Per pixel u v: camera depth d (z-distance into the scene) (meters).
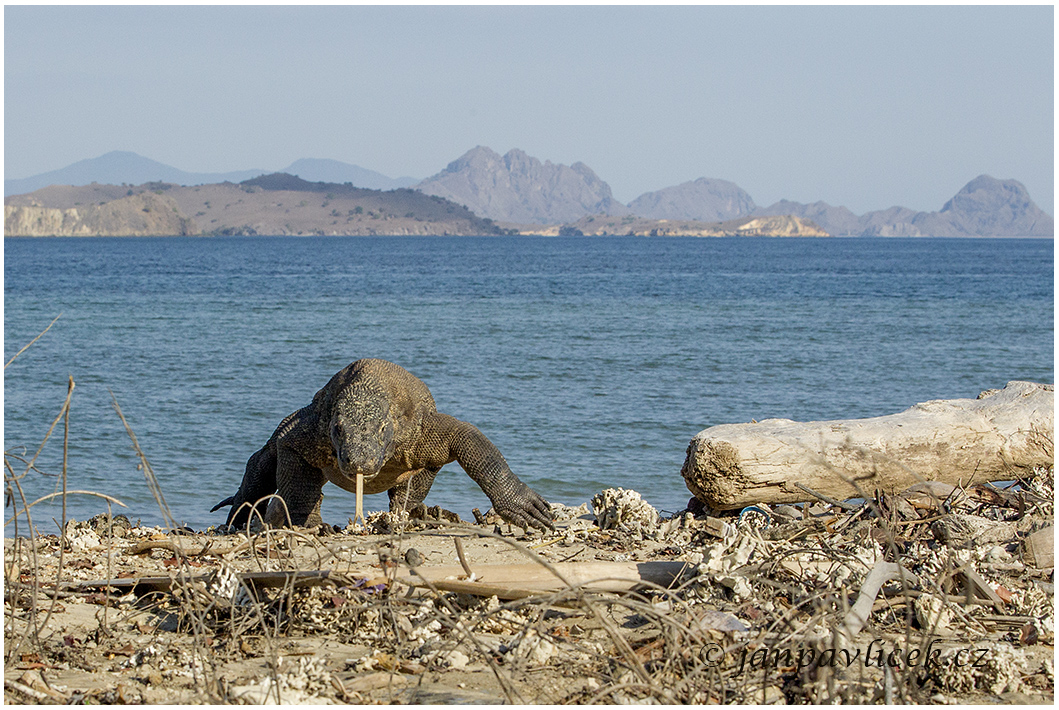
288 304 65.62
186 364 34.44
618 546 9.51
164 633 6.60
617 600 5.96
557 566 7.25
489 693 5.57
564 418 24.25
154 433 22.22
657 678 5.60
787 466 9.97
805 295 76.25
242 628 6.40
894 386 30.55
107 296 72.44
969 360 36.88
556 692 5.63
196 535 10.24
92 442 21.03
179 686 5.64
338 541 9.34
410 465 11.34
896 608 7.06
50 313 56.59
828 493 10.09
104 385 29.28
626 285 90.94
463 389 28.97
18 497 16.19
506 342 42.03
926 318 55.53
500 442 21.34
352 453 10.07
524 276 109.12
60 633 6.57
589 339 43.41
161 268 124.19
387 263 150.25
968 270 126.81
